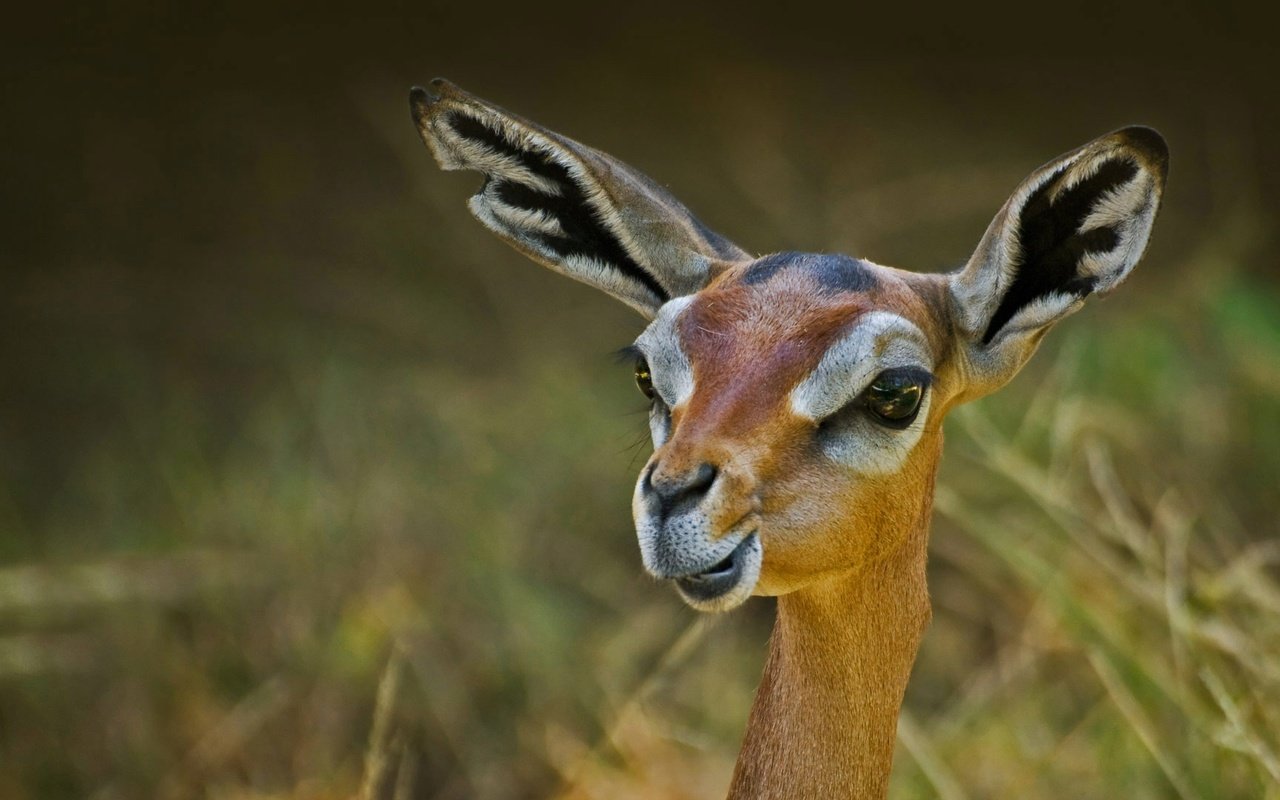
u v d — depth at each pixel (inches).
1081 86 1112.8
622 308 919.7
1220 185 1023.6
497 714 653.3
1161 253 947.3
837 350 341.4
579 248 399.2
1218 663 527.5
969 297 375.6
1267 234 973.2
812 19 1153.4
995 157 1031.0
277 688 646.5
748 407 336.2
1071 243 370.0
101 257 970.1
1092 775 587.8
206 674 656.4
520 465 766.5
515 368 876.6
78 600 674.2
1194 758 521.0
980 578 695.1
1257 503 743.1
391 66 1095.0
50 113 1038.4
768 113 1052.5
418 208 997.2
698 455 326.3
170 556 697.6
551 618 681.6
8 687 648.4
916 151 1037.2
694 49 1119.0
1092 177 355.3
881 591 366.9
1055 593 591.5
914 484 359.3
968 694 649.0
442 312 925.2
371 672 651.5
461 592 685.3
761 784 378.9
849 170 1013.2
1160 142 342.0
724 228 962.7
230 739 632.4
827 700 372.2
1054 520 636.1
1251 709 515.8
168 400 859.4
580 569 731.4
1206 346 815.7
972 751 610.2
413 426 800.3
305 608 673.0
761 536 331.3
